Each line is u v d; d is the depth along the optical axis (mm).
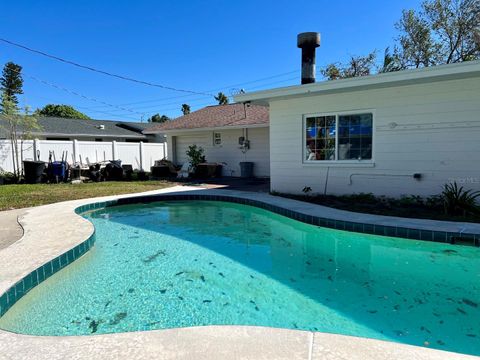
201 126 15891
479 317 3209
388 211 6695
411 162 7512
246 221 7578
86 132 22047
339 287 3977
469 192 6859
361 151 8195
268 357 2084
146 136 25906
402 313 3318
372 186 8062
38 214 7020
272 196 9117
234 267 4684
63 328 3113
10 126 14633
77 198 9359
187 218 7902
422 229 5230
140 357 2121
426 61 21062
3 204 8367
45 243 4820
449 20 20359
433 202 7082
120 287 4012
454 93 6926
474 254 4836
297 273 4445
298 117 9070
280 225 7168
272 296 3756
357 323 3141
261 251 5406
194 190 10648
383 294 3762
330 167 8648
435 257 4875
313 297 3713
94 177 13930
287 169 9398
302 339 2311
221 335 2383
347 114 8281
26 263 3943
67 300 3680
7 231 5625
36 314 3375
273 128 9531
